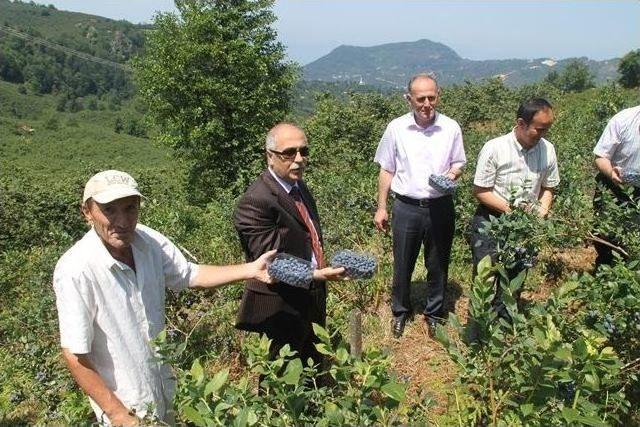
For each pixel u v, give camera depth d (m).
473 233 3.99
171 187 18.11
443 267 4.29
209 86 18.92
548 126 3.60
